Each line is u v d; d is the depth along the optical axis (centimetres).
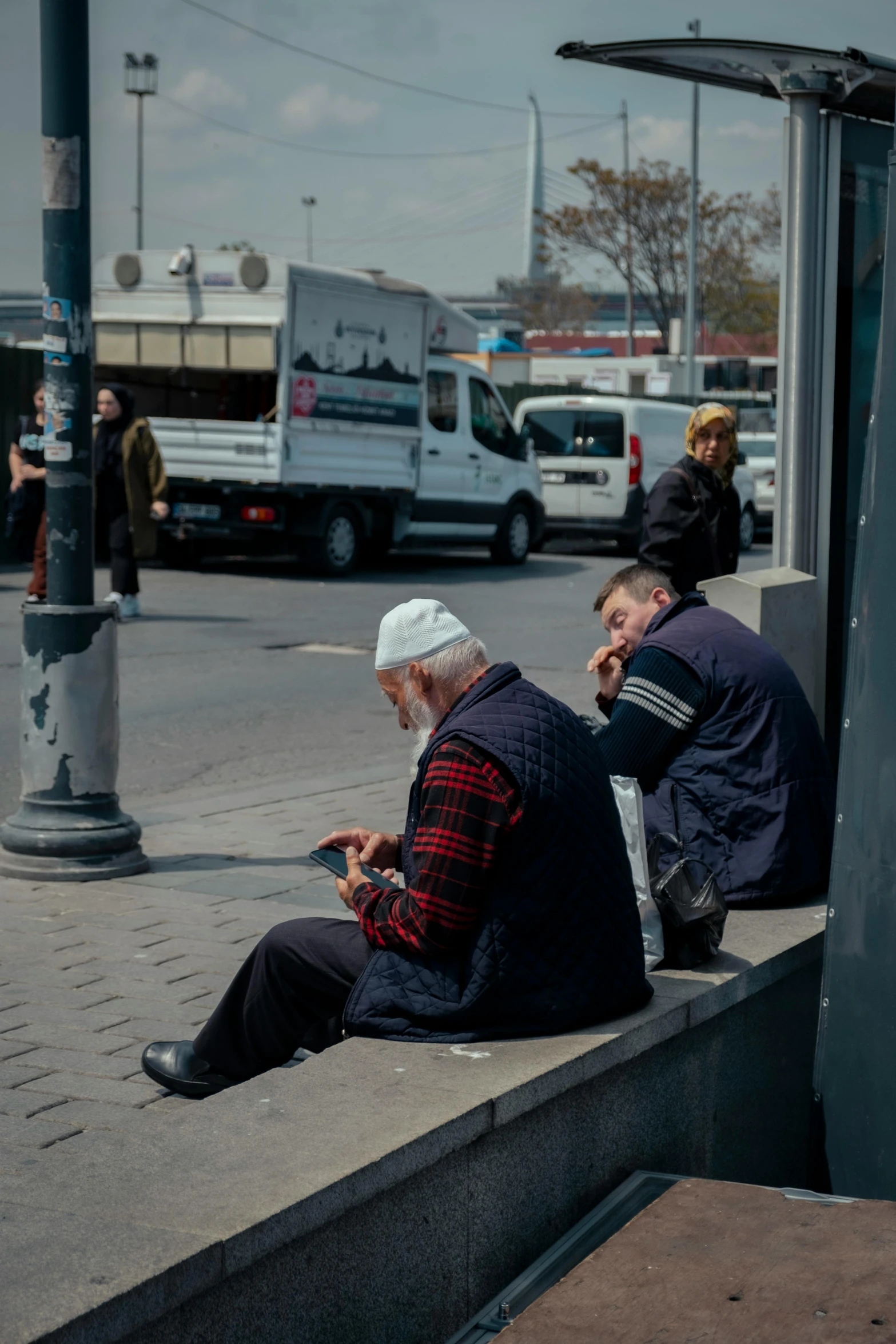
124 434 1353
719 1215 284
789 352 515
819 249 509
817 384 515
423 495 1895
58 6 556
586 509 2195
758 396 3734
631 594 451
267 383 1972
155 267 1752
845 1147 344
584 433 2200
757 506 2556
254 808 721
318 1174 237
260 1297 227
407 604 328
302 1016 346
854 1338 234
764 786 411
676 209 4878
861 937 337
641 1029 314
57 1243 212
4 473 1789
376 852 359
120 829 585
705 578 658
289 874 592
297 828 677
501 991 306
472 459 1975
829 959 349
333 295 1727
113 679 587
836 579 531
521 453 2070
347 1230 244
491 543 2056
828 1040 349
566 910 309
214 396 1983
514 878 306
